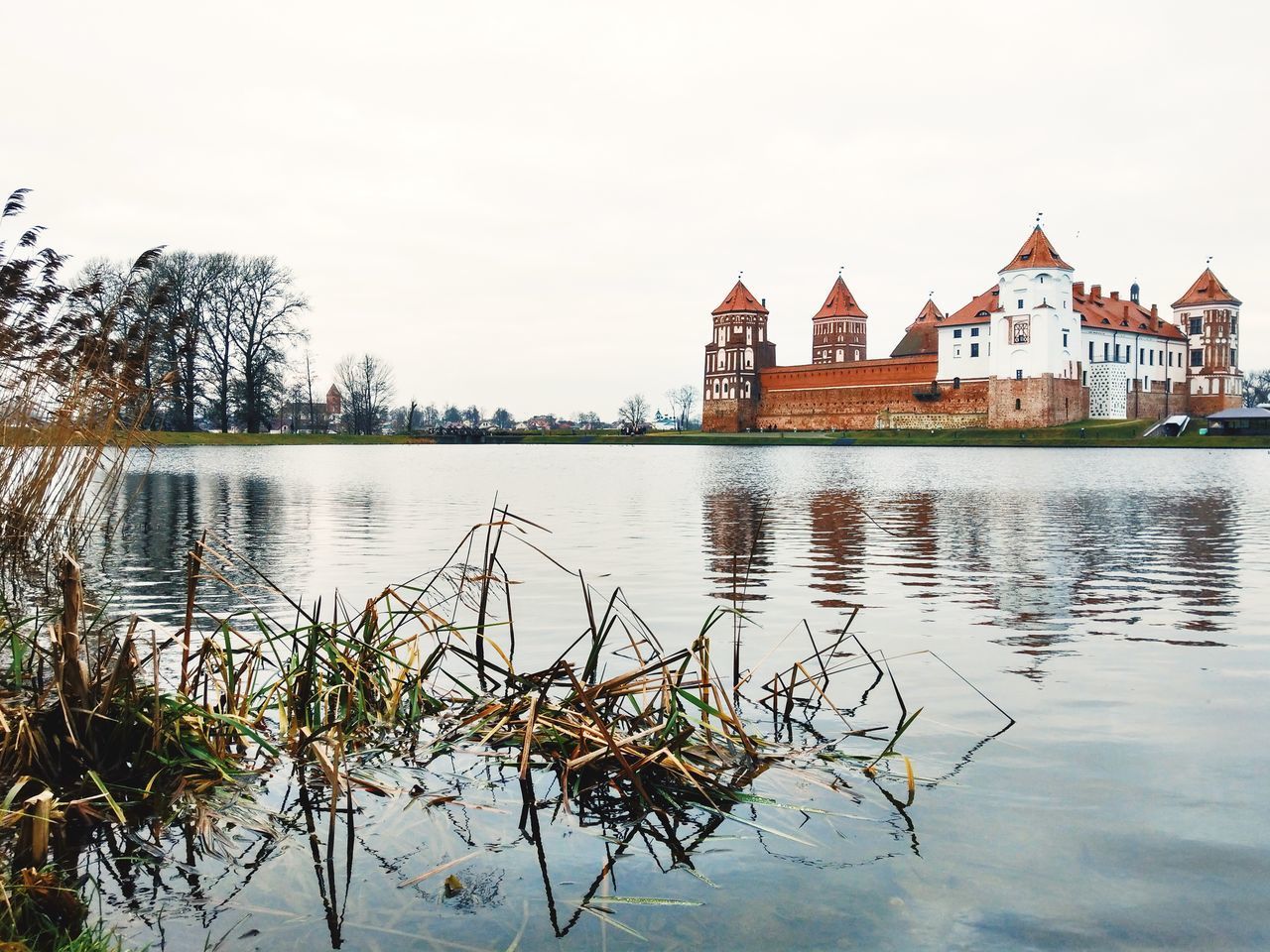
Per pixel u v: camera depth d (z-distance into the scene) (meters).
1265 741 5.66
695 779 4.88
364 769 5.21
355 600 9.98
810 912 3.69
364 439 86.75
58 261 10.67
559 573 12.07
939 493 27.50
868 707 6.37
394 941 3.50
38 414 10.91
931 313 149.25
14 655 5.50
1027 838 4.34
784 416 129.00
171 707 5.29
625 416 180.62
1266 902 3.75
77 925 3.61
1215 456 62.72
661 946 3.46
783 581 11.62
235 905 3.76
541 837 4.39
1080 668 7.38
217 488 28.11
